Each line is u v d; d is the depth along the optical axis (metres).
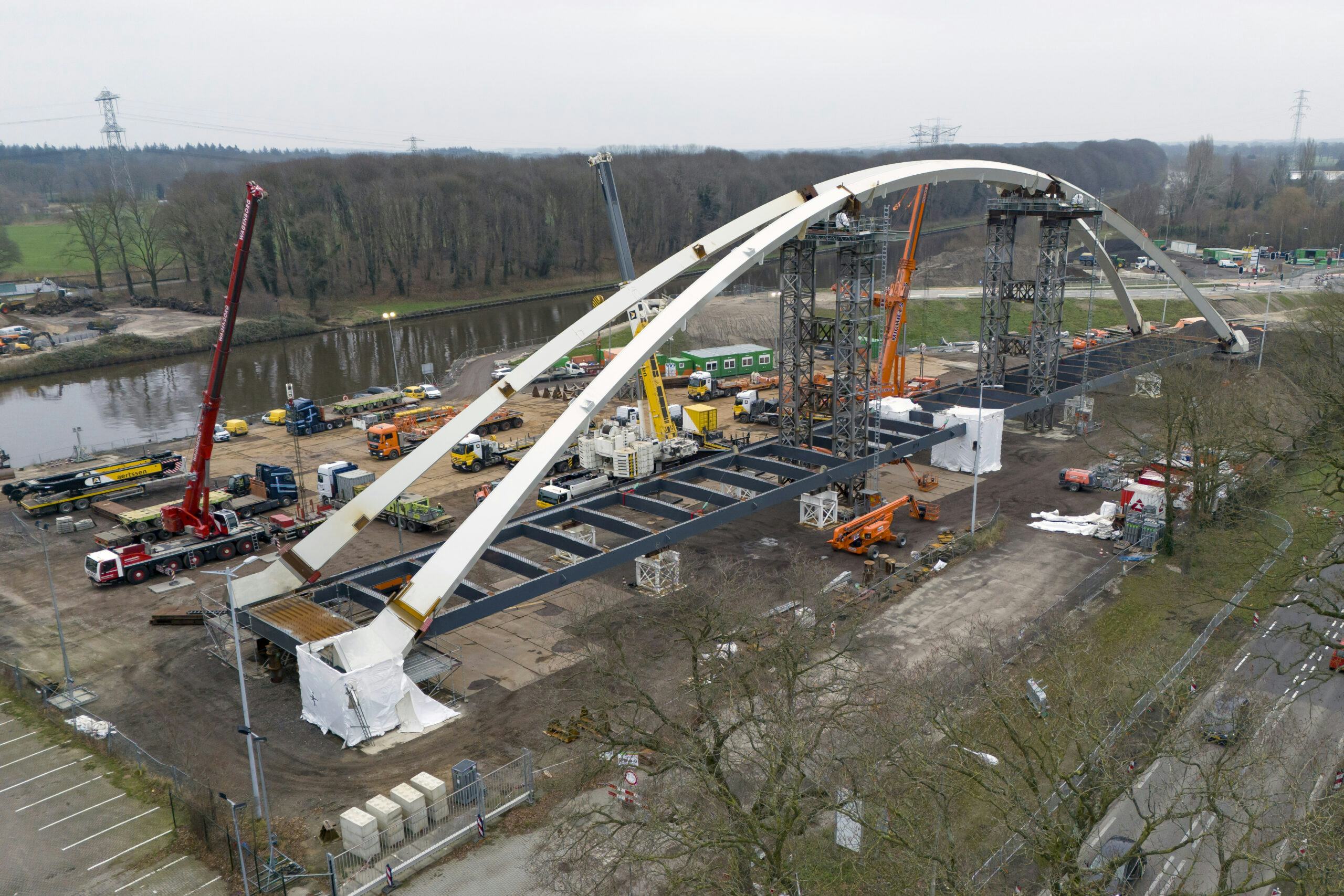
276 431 94.69
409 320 187.50
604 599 48.84
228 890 30.22
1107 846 29.98
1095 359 98.19
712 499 56.12
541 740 38.19
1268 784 32.38
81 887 30.45
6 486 72.50
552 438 45.78
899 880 26.16
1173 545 54.59
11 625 50.16
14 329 152.75
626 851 26.59
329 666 38.19
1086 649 40.31
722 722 37.09
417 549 59.38
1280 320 140.12
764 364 118.38
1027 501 66.88
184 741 38.81
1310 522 56.72
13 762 37.84
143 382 133.50
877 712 32.66
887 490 70.06
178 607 51.97
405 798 32.38
